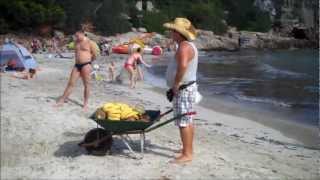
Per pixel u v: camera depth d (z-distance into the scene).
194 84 9.15
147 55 49.47
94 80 24.61
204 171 8.98
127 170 9.01
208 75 33.28
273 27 96.31
